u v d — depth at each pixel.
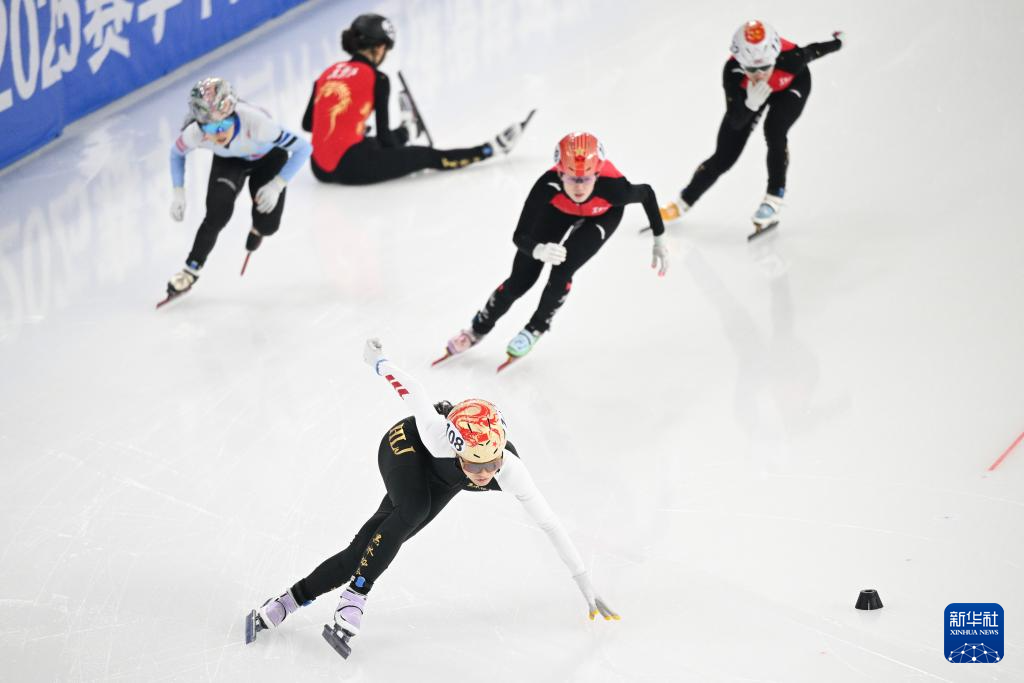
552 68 29.14
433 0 33.75
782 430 16.50
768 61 19.50
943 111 24.56
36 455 16.88
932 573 13.58
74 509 15.69
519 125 24.75
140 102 28.72
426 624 13.52
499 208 23.72
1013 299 18.58
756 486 15.41
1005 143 23.08
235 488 16.00
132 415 17.77
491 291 20.81
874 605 13.09
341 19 32.81
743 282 20.33
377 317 20.22
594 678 12.57
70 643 13.38
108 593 14.15
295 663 13.02
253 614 13.42
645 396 17.64
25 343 19.84
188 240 23.12
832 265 20.39
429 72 29.64
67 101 27.42
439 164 24.91
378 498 15.70
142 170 25.77
